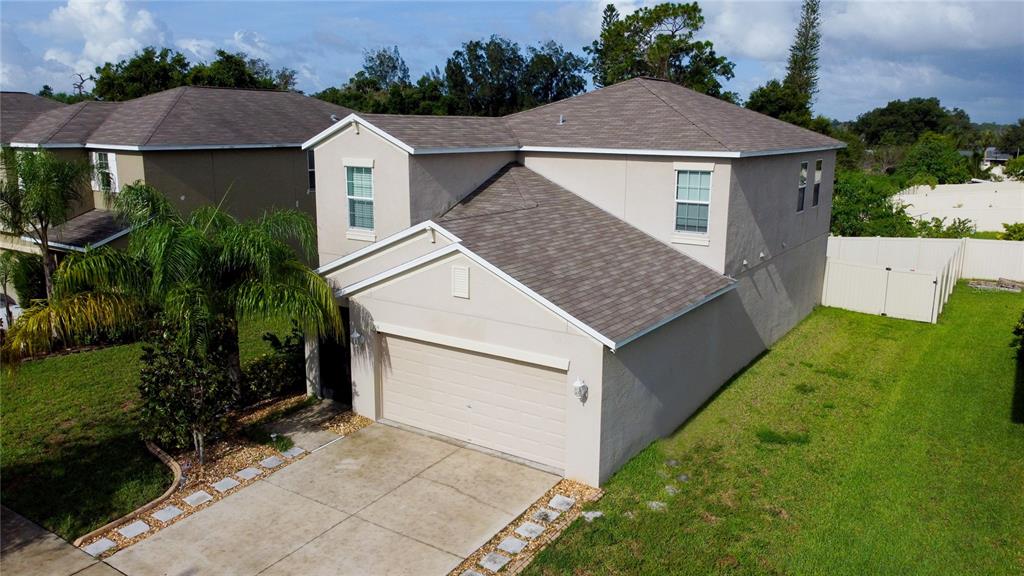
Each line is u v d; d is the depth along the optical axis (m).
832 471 13.00
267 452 13.66
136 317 13.16
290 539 10.77
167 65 48.19
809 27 68.19
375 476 12.73
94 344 20.00
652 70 59.28
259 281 13.66
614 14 64.31
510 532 10.94
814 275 24.55
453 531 10.96
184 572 9.99
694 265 16.73
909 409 15.91
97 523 11.23
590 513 11.43
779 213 20.05
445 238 14.01
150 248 12.71
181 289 12.52
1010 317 24.05
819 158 23.16
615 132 18.25
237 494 12.11
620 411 12.66
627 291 13.89
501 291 12.84
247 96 27.70
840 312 24.77
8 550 10.50
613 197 18.03
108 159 23.23
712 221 16.66
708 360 16.41
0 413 15.30
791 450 13.88
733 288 16.75
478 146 17.44
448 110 63.06
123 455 13.48
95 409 15.56
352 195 16.80
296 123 27.08
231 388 15.27
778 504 11.81
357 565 10.13
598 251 15.48
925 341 21.22
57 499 11.89
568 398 12.37
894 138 119.69
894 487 12.40
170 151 22.50
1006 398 16.48
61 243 21.47
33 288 22.47
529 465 13.11
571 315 12.01
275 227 14.88
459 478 12.63
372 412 15.18
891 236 33.44
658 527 11.02
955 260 28.64
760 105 56.34
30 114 28.94
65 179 19.52
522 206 16.77
